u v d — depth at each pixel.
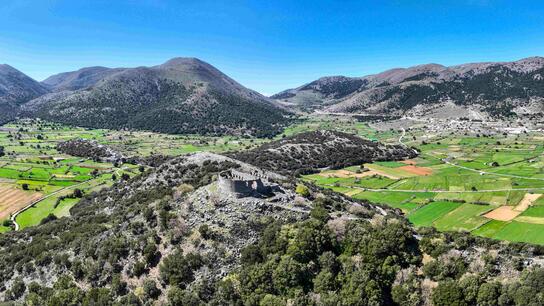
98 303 62.59
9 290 72.69
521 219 97.75
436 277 57.19
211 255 66.00
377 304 54.81
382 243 61.62
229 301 59.69
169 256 66.75
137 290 64.00
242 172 102.81
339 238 65.88
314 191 99.38
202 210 74.62
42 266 75.94
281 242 64.56
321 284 58.41
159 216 76.31
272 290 59.59
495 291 51.50
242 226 69.38
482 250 60.19
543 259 56.91
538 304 47.78
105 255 71.12
